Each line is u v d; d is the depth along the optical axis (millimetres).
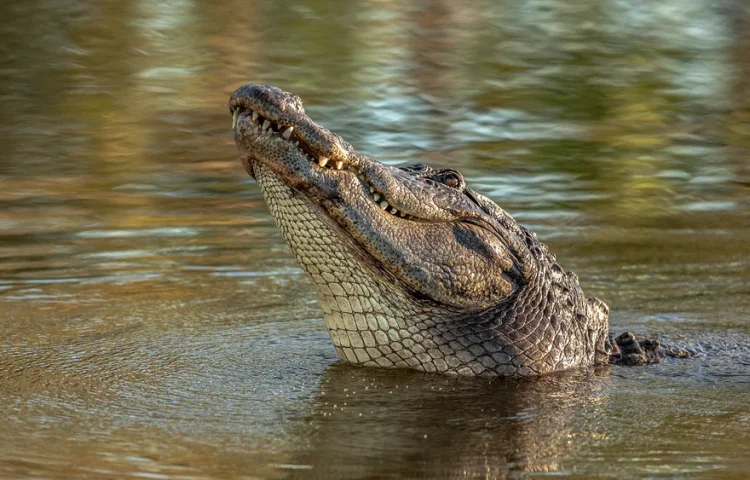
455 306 19625
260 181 18641
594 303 22016
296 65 53000
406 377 19703
